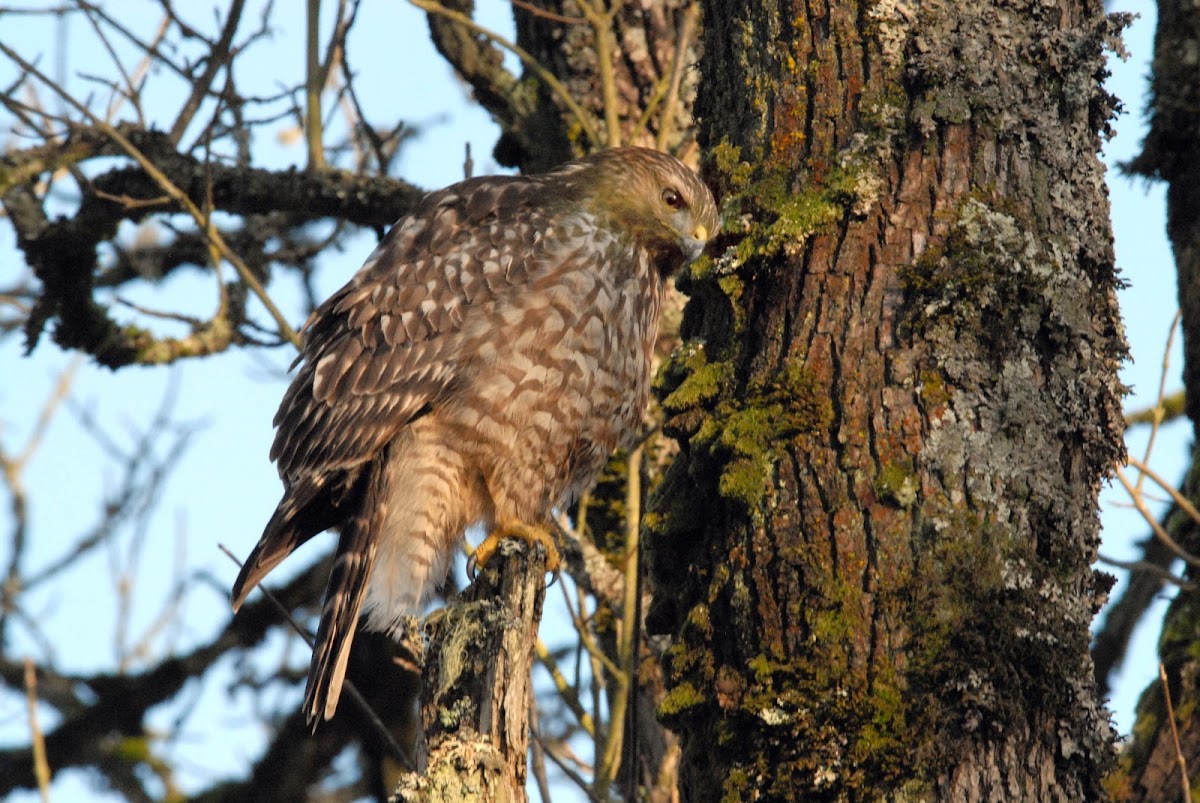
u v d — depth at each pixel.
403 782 5.96
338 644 7.78
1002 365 6.15
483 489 8.67
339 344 8.63
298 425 8.56
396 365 8.45
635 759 7.77
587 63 11.07
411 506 8.40
